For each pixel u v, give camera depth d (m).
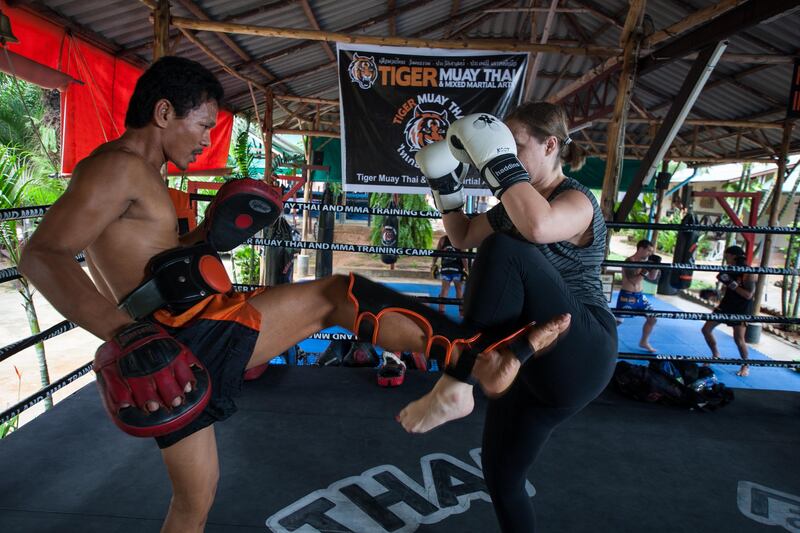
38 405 5.37
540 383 1.24
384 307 1.07
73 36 4.36
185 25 4.46
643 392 2.81
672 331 8.43
